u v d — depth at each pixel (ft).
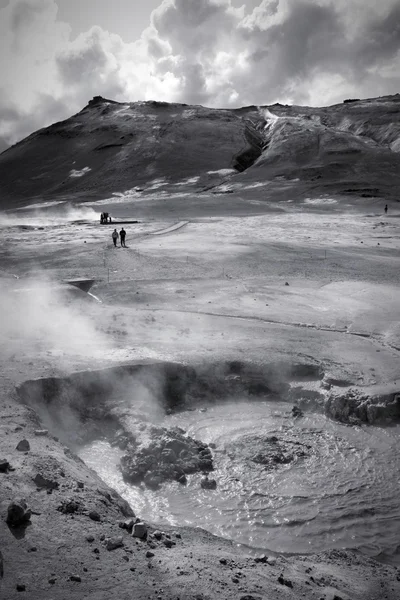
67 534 20.52
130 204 275.80
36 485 23.94
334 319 65.62
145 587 17.69
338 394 40.83
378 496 30.99
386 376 44.21
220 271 96.68
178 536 22.85
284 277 92.27
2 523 20.52
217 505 30.01
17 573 17.84
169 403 42.65
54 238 137.08
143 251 112.68
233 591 17.87
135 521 22.61
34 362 43.42
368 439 37.42
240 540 27.20
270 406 42.68
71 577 17.85
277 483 32.17
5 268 98.78
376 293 79.82
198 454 34.76
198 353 47.96
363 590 20.97
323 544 27.04
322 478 32.73
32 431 30.73
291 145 441.27
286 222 186.91
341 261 107.96
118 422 38.19
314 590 19.39
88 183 433.48
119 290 79.51
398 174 346.33
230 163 435.12
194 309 69.87
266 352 49.11
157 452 33.88
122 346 50.57
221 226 171.83
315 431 38.63
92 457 34.63
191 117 568.82
